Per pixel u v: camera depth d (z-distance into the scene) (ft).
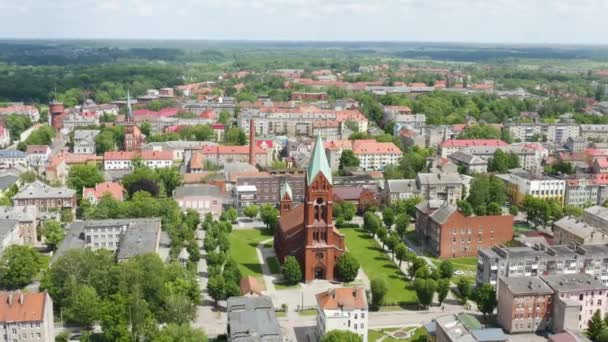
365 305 655.35
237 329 602.03
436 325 635.25
